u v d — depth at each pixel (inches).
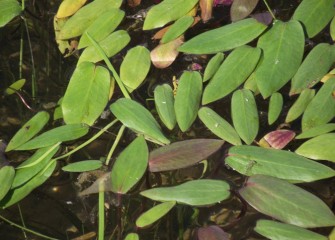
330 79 26.4
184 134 27.1
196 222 25.0
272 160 24.0
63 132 25.8
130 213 25.0
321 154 24.5
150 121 25.7
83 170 24.7
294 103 26.4
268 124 27.1
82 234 25.3
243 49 27.0
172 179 25.7
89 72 27.0
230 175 25.4
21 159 26.2
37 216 25.7
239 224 24.5
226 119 27.2
